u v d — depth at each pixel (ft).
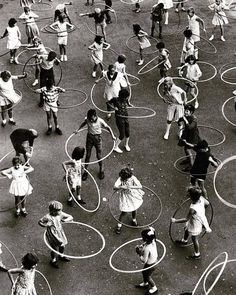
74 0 79.41
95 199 45.91
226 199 46.01
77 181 43.60
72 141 52.26
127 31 71.20
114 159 50.26
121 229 43.11
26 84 58.90
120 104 47.96
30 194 46.24
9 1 79.00
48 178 47.98
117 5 77.82
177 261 40.60
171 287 38.70
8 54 66.08
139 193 41.75
